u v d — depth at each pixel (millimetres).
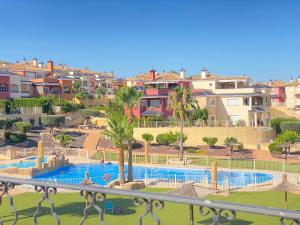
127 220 21859
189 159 51844
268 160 49781
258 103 77188
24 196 27125
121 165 36250
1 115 65312
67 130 69750
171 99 54031
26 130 63844
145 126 65438
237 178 40531
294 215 3914
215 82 84250
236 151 56688
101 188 5094
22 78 86250
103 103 94000
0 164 47312
